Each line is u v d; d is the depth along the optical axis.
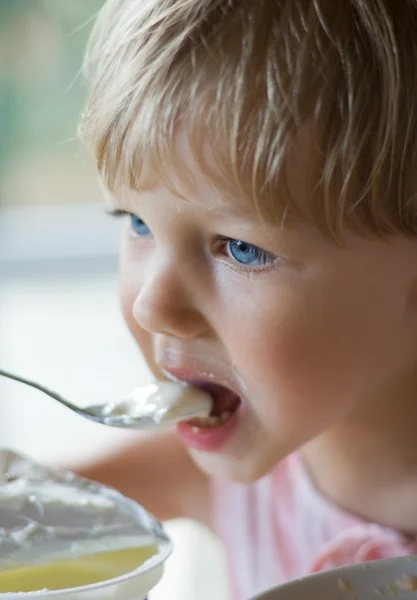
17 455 0.63
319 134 0.59
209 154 0.60
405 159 0.62
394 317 0.66
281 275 0.63
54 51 1.25
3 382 1.55
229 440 0.69
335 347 0.64
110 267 1.70
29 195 1.53
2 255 1.64
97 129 0.66
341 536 0.80
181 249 0.64
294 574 0.90
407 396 0.74
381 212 0.62
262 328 0.63
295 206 0.60
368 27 0.60
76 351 1.65
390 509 0.80
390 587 0.53
